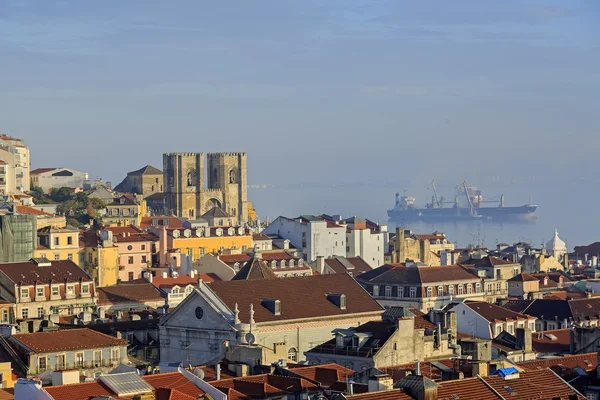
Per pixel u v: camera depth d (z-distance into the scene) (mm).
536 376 180750
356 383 190000
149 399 173750
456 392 168500
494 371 187875
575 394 178000
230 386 190625
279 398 188500
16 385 174250
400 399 160625
